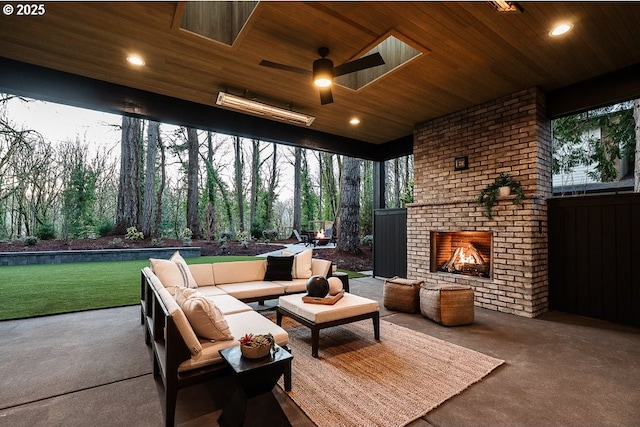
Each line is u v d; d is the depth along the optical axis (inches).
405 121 219.0
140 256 368.5
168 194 646.5
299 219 706.8
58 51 128.2
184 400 82.4
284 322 149.2
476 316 160.2
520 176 168.9
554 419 73.7
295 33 116.7
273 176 739.4
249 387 66.6
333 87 162.6
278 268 175.8
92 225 493.7
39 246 392.5
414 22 110.3
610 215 150.9
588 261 157.5
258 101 177.0
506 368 100.6
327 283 129.6
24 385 88.2
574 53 132.0
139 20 108.7
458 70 146.2
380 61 115.4
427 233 212.2
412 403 79.9
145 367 99.8
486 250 190.5
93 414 75.3
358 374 95.7
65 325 138.1
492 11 104.7
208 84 159.5
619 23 111.1
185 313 83.5
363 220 563.5
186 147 628.7
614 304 148.9
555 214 169.3
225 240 500.4
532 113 164.4
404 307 164.6
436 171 211.8
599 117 271.6
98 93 154.2
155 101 170.1
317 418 73.7
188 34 117.0
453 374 95.6
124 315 153.0
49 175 466.3
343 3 101.1
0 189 430.3
